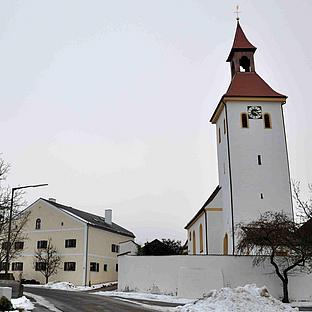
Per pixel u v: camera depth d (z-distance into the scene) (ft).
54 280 176.24
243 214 129.90
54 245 179.73
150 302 96.32
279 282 110.01
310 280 108.78
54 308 76.02
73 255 176.35
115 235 197.98
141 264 119.85
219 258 112.88
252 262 111.75
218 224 141.69
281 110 139.33
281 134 137.28
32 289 129.18
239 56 152.35
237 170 133.59
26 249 183.11
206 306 76.02
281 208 130.72
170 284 115.24
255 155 135.03
